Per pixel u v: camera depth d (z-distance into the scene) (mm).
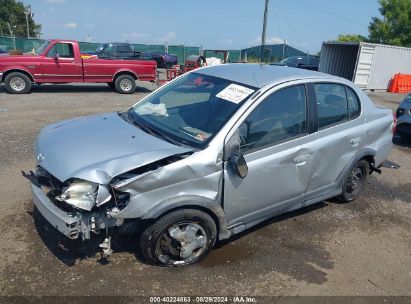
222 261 3484
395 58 19797
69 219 2791
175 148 3143
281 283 3260
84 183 2807
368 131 4578
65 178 2830
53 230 3760
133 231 3137
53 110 9977
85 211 2844
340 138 4180
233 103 3492
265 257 3605
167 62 30781
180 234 3201
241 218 3574
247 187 3422
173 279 3188
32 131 7473
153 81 14727
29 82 12641
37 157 3326
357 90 4531
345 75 20281
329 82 4172
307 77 3973
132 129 3574
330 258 3689
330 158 4137
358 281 3381
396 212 4820
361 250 3881
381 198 5207
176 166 3002
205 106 3652
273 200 3738
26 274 3115
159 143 3244
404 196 5332
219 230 3447
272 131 3553
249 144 3395
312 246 3873
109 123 3783
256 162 3428
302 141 3783
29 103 10859
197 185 3127
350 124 4348
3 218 3936
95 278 3125
